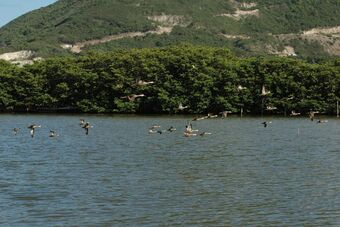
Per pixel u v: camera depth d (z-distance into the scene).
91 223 60.41
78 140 135.50
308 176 84.88
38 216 62.81
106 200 69.69
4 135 148.88
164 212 64.38
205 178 83.56
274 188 76.44
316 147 120.94
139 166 94.75
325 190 75.12
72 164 97.06
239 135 147.75
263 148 119.25
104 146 123.06
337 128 170.12
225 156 106.94
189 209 65.62
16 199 70.19
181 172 88.75
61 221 61.09
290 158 103.88
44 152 113.25
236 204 67.81
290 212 64.44
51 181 81.31
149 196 71.75
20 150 116.69
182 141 133.00
